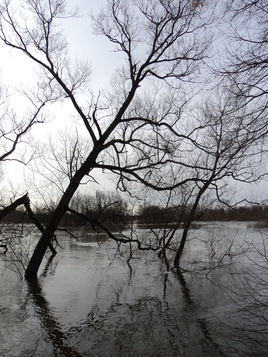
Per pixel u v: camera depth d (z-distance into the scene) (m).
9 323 8.91
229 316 9.12
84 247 24.84
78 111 14.33
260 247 19.14
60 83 14.67
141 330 8.56
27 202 16.59
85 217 14.59
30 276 13.84
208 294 11.76
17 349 7.47
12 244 18.83
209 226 21.05
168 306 10.46
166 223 17.69
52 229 14.20
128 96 14.79
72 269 16.19
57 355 7.23
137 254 20.80
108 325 8.89
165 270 16.16
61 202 14.29
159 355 7.25
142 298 11.35
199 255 20.14
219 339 7.83
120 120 14.66
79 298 11.26
